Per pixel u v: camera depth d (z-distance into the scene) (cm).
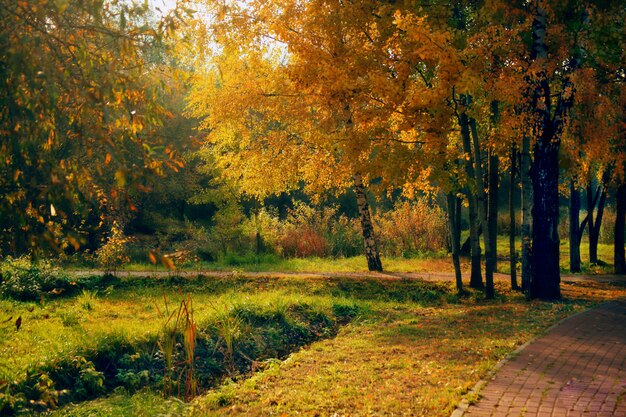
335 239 2988
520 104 1495
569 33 1443
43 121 485
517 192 3650
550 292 1589
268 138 2127
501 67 1514
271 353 1158
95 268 2259
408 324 1322
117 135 484
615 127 1523
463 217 4066
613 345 955
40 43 454
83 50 500
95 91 474
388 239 3055
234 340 1152
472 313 1419
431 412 654
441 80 1417
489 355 899
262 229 2866
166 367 984
